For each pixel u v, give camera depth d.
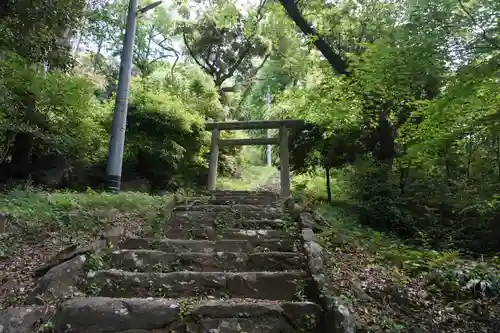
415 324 3.00
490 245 6.65
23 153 8.81
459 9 4.60
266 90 24.64
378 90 6.50
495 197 6.40
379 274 3.89
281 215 6.05
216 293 3.51
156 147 10.89
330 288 3.31
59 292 3.27
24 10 7.14
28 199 5.81
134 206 6.43
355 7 9.23
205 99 14.66
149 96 11.45
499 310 3.30
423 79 5.31
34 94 8.03
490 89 4.61
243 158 17.95
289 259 4.11
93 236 4.85
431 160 7.57
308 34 9.90
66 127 9.00
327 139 10.66
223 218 5.84
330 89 9.00
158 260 4.07
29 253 4.21
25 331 2.79
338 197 11.10
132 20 9.26
